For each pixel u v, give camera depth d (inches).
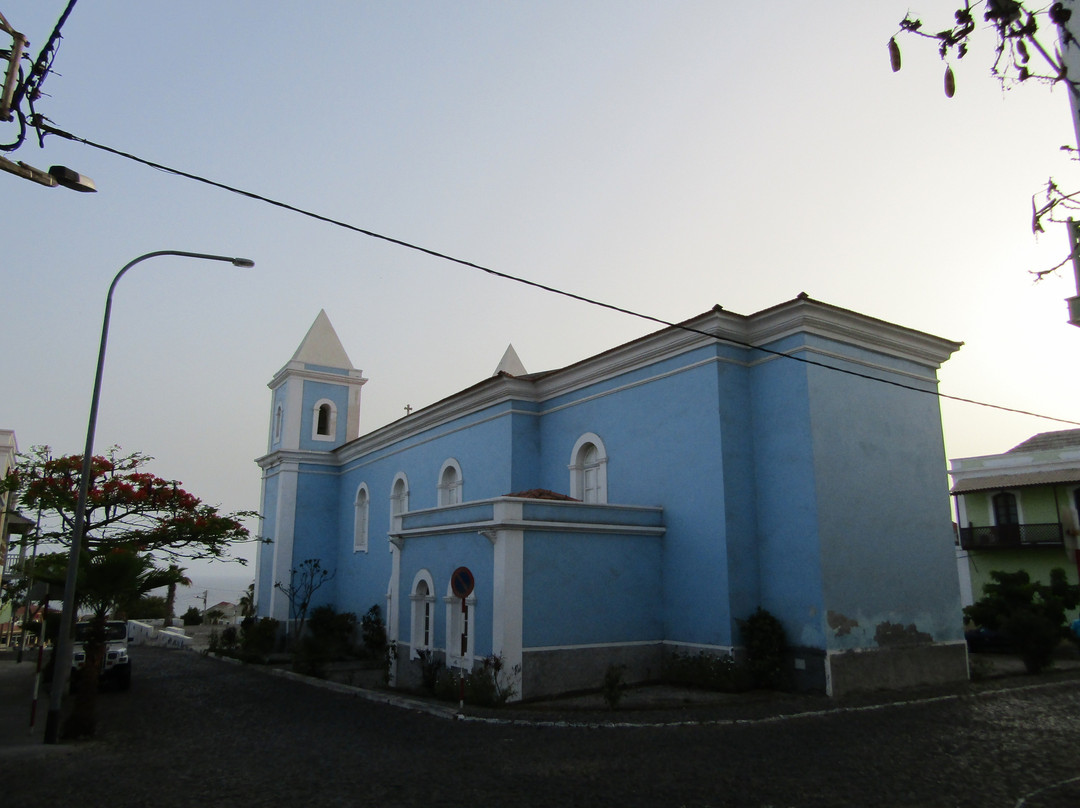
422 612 709.9
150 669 915.4
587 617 615.2
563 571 611.2
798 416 610.9
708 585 621.3
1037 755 363.6
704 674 592.7
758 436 642.2
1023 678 662.5
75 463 748.6
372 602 1089.4
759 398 647.1
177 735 474.0
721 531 615.5
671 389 682.8
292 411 1269.7
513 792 310.2
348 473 1254.9
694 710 498.0
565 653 595.5
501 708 530.6
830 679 558.3
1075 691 574.2
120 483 757.3
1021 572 930.7
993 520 1201.4
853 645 581.0
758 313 636.1
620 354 726.5
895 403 669.9
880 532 624.4
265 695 661.9
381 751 398.9
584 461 782.5
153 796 319.3
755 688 584.4
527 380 828.6
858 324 641.0
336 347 1337.4
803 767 344.2
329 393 1312.7
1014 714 474.6
